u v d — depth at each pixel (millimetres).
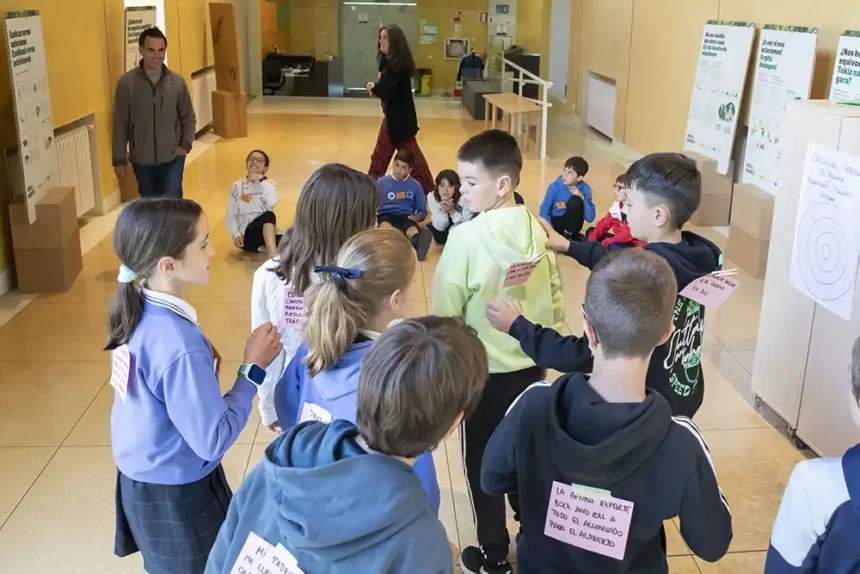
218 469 1841
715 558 1467
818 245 2783
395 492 1085
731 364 3896
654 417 1307
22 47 4547
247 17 14758
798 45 5512
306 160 8977
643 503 1350
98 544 2529
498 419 2160
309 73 16359
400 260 1547
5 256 4699
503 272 2045
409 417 1087
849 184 2586
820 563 1292
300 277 1896
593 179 8375
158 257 1623
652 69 8844
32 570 2406
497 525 2256
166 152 5691
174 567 1805
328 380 1525
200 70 10438
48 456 3016
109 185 6730
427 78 17234
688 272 1823
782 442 3154
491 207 2109
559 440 1352
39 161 4754
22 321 4285
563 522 1405
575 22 12930
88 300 4609
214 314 4434
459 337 1146
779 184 3146
